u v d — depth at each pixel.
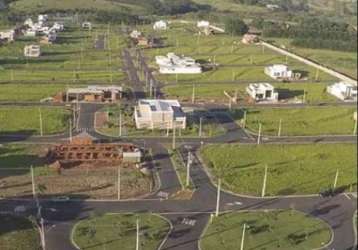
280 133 113.69
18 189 81.38
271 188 87.12
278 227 75.25
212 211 78.62
